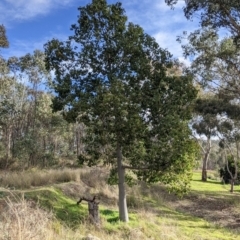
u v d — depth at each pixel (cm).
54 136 3725
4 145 3175
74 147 4331
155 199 1688
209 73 1922
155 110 1044
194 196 1984
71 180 1546
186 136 1021
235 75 1909
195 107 1992
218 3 1327
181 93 1065
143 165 1103
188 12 1408
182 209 1664
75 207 1101
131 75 1067
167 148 1031
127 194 1562
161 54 1085
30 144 2712
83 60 1074
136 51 1046
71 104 1014
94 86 1067
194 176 3747
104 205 1303
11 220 475
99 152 1116
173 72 1730
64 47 1076
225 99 1978
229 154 3294
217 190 2478
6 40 2120
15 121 3212
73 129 3781
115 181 1155
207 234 1098
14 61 2942
